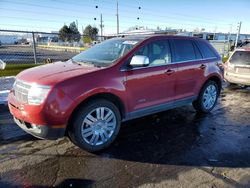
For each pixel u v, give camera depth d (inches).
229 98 295.3
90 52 186.1
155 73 170.6
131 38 182.7
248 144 162.4
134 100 162.2
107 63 156.5
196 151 150.0
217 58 229.1
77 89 133.4
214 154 146.9
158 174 124.3
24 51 803.4
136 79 159.5
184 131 181.8
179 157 142.0
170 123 197.9
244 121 208.2
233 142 164.9
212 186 115.4
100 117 146.3
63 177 120.0
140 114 169.5
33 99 128.1
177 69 186.9
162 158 140.4
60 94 128.7
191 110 235.3
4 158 136.6
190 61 199.8
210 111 233.5
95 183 116.0
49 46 1083.9
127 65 156.3
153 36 179.2
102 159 138.1
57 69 150.6
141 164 133.6
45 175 121.2
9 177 118.8
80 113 137.6
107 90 144.5
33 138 162.9
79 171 125.3
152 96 173.0
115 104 156.5
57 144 155.1
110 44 184.1
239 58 336.8
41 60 581.9
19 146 151.4
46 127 129.5
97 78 141.9
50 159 136.6
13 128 178.5
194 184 116.6
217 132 181.9
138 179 119.7
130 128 184.5
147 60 155.1
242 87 366.9
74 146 152.9
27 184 113.9
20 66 440.8
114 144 157.1
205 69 213.3
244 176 124.3
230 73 344.8
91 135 144.2
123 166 131.2
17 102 137.1
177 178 121.2
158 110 181.2
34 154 141.9
